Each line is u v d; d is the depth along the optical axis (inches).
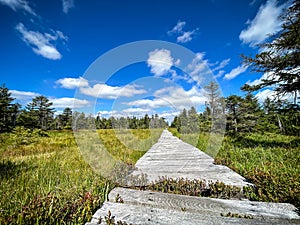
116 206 96.3
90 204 95.6
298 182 118.4
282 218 84.8
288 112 404.5
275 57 376.5
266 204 99.3
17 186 129.0
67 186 125.8
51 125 1681.8
